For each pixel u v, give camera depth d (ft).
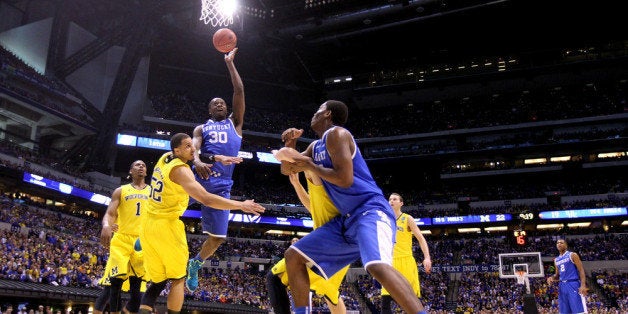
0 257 83.41
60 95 138.10
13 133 138.82
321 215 15.31
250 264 155.94
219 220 21.83
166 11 143.84
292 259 14.33
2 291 72.95
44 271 88.48
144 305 18.67
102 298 23.36
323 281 18.67
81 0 145.38
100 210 145.18
